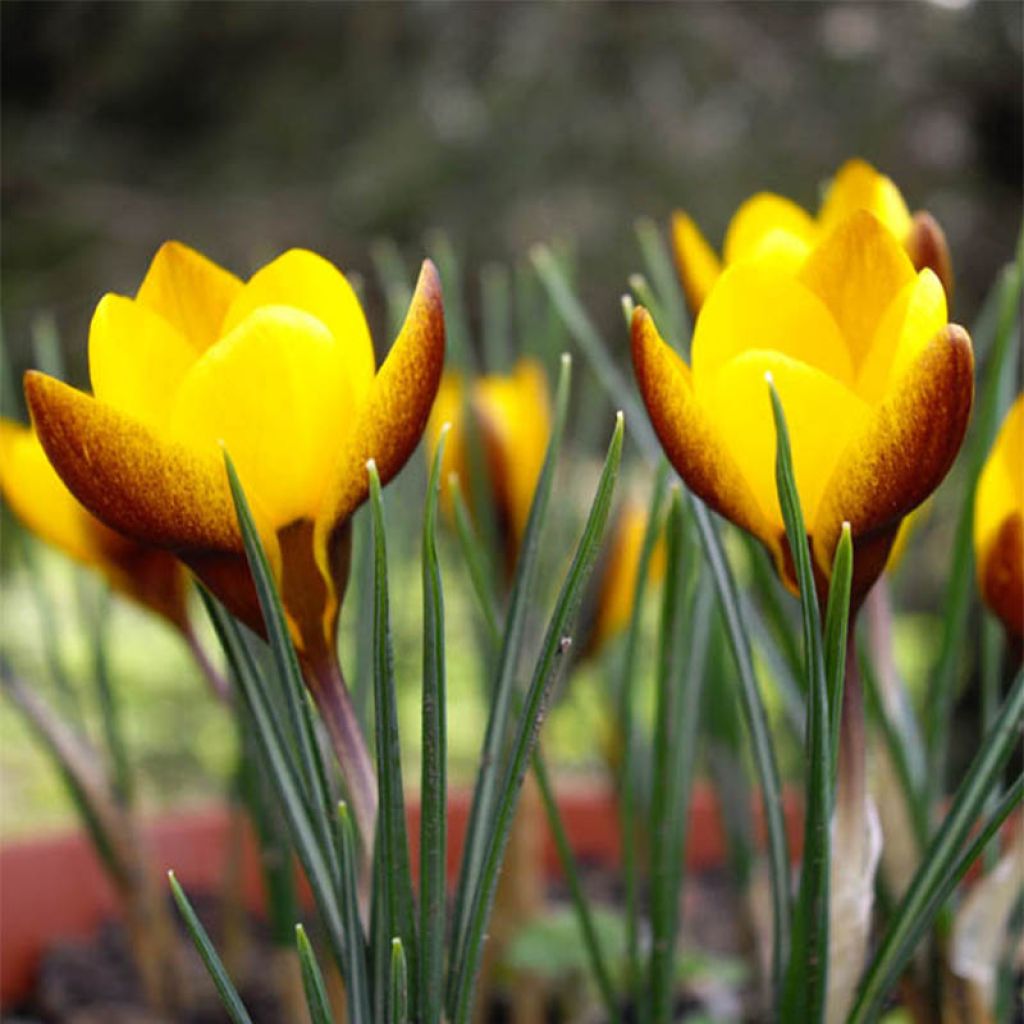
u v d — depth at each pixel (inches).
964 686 33.2
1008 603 11.8
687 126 48.8
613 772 19.4
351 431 10.3
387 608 10.3
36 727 16.2
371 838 11.0
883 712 12.7
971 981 12.6
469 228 48.0
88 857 19.6
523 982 17.1
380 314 49.1
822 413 10.2
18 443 13.8
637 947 14.1
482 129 49.6
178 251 11.0
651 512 13.9
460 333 15.4
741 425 10.3
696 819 21.2
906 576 41.9
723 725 16.4
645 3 50.5
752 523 10.5
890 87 48.8
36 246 51.9
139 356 10.3
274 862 15.0
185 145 57.6
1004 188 49.1
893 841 12.7
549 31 50.7
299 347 10.1
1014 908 12.5
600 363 14.8
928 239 12.1
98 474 10.1
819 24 49.9
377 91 54.2
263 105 55.7
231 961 18.1
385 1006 10.8
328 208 50.4
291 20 56.3
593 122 49.1
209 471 10.2
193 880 20.8
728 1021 17.1
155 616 14.9
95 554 14.1
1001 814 11.1
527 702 10.6
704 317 10.6
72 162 55.2
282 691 10.5
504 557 16.0
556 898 20.1
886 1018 15.1
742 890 16.6
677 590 12.7
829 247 10.6
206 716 44.8
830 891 11.3
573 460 17.5
